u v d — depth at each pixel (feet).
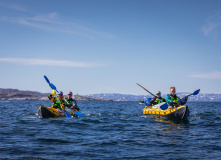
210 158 13.29
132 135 21.40
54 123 29.55
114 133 22.58
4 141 17.81
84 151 14.96
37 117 38.04
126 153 14.55
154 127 27.09
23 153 14.15
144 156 13.82
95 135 21.29
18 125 27.61
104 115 44.83
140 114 48.44
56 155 13.83
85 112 56.49
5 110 63.05
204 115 46.55
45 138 19.27
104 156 13.76
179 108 34.30
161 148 15.98
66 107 38.93
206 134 22.09
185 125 29.01
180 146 16.61
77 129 24.95
